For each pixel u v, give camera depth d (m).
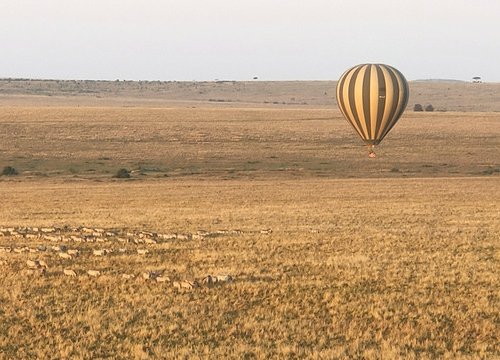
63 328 38.81
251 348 34.81
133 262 58.06
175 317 40.91
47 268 55.06
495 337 36.81
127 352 34.81
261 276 51.25
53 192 131.75
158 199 120.12
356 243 66.75
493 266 54.59
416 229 77.88
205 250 63.81
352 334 37.12
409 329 37.75
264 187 139.62
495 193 126.94
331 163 185.75
